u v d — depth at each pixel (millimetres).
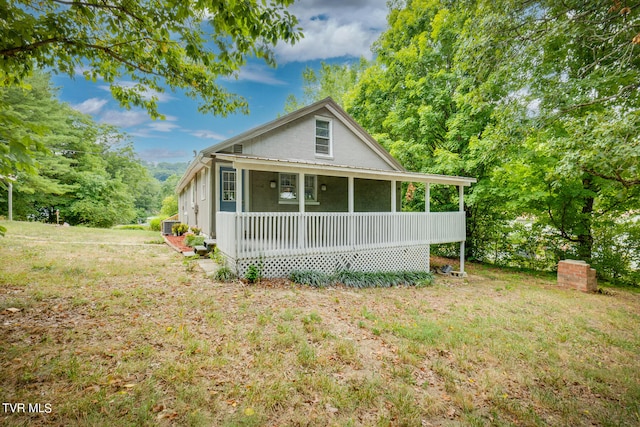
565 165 6652
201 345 3715
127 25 4504
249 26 3541
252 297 5773
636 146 5262
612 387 3756
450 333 4918
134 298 5191
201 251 9312
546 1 6477
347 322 5012
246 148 10172
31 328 3803
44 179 19328
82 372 2977
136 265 7727
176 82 5598
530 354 4422
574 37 6848
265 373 3256
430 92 13094
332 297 6402
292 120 10984
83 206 22484
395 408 2891
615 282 10977
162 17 4070
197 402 2705
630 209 10820
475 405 3111
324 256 8406
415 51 13883
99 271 6793
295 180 11125
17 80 4016
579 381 3816
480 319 5828
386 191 13594
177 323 4324
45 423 2320
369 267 9250
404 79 14742
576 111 7832
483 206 13961
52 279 5887
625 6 5773
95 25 4543
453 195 14406
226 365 3350
